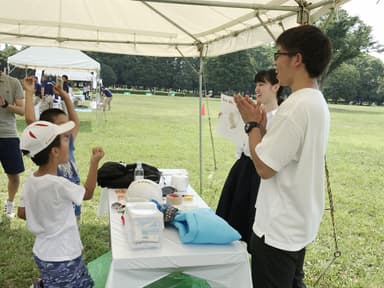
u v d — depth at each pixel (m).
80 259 1.96
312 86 1.52
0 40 5.02
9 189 3.98
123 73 52.81
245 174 2.60
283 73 1.55
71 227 1.89
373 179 7.25
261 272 1.61
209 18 3.61
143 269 1.61
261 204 1.62
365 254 3.81
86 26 4.47
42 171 1.89
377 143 12.13
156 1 2.56
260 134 1.62
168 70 53.03
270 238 1.54
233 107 2.63
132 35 4.79
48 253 1.83
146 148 9.10
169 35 4.67
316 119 1.45
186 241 1.75
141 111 19.80
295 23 2.71
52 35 4.95
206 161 8.09
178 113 19.50
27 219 1.86
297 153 1.47
